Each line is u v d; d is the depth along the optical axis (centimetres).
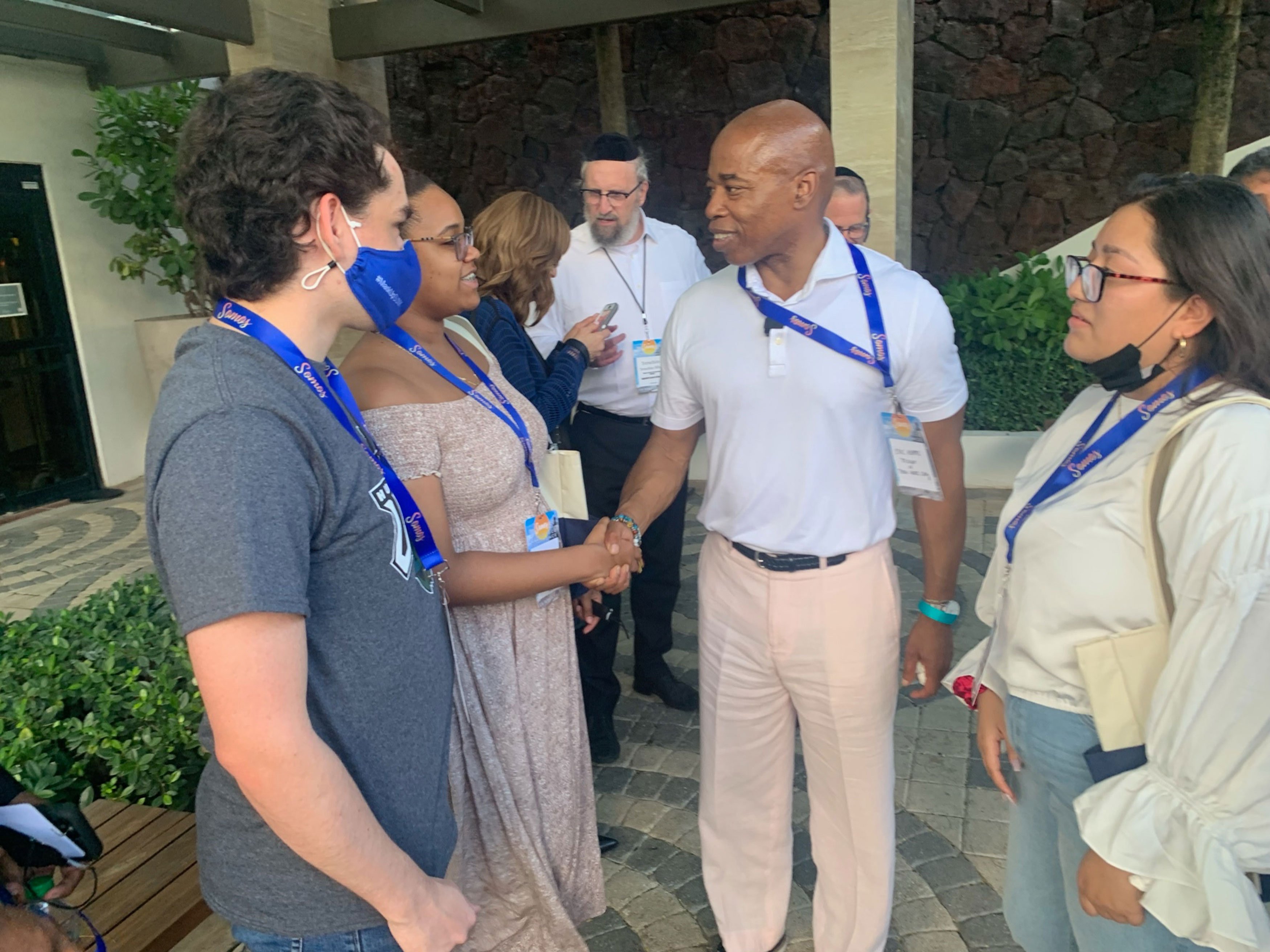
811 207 161
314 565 104
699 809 241
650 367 308
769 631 183
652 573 323
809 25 767
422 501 149
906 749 300
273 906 110
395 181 110
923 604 190
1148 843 115
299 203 99
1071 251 738
